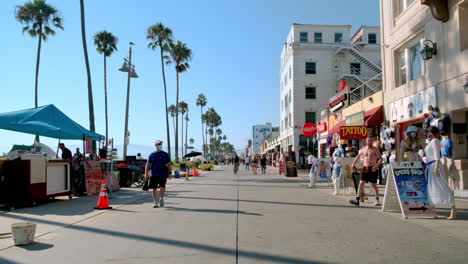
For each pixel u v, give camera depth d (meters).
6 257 4.95
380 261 4.60
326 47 41.75
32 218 8.09
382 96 16.64
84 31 22.62
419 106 13.14
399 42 14.88
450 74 11.27
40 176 10.37
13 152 9.82
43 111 13.30
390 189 8.58
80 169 12.97
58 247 5.48
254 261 4.66
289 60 43.84
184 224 7.16
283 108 49.22
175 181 20.72
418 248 5.20
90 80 22.80
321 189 14.77
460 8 10.91
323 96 41.53
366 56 42.06
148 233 6.37
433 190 7.49
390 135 15.21
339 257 4.80
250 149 140.88
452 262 4.52
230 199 11.27
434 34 12.18
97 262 4.68
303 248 5.27
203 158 51.66
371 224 7.01
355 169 11.94
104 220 7.76
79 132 14.25
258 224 7.09
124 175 17.33
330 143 26.03
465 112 11.23
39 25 35.62
